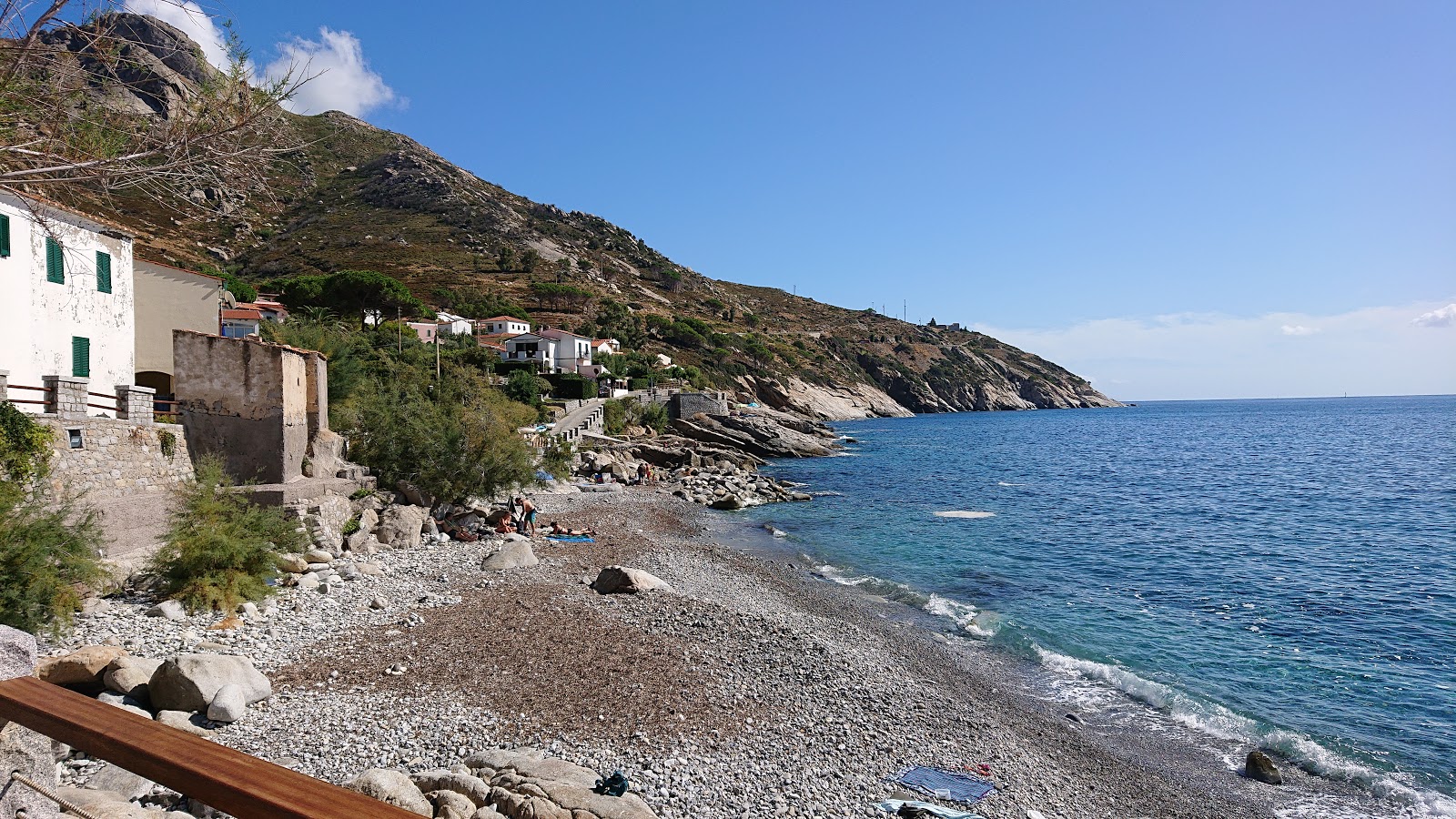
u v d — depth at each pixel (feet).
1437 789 46.21
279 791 8.24
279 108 20.93
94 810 22.99
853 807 37.86
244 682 41.37
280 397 77.30
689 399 343.67
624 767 38.29
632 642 58.75
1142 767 48.11
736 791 37.42
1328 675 64.69
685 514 147.84
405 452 106.93
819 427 379.14
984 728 50.85
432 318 346.33
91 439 59.77
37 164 18.43
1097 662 67.15
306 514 76.18
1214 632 76.79
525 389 236.22
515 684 47.93
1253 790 45.88
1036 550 118.93
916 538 128.67
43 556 45.24
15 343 64.39
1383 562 110.42
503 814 30.73
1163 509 163.53
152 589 57.72
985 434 437.99
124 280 80.48
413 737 39.32
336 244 521.65
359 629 56.59
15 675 11.91
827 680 55.21
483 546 94.53
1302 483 210.38
